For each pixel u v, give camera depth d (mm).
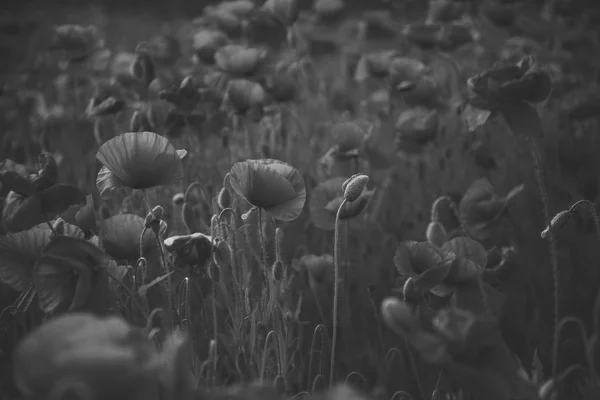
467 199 1162
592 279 1272
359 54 1990
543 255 1322
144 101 1408
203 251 938
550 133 1513
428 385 1095
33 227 981
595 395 958
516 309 1206
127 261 976
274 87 1424
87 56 1635
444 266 917
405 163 1505
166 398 741
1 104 1912
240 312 1025
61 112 1620
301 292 1101
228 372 1061
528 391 791
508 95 1059
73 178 1455
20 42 2625
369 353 1149
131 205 1193
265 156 1395
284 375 989
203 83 1329
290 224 1312
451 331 766
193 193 1261
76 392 665
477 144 1407
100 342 671
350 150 1313
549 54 1805
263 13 1716
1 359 981
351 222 1261
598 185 1466
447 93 1680
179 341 704
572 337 1210
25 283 930
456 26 1633
